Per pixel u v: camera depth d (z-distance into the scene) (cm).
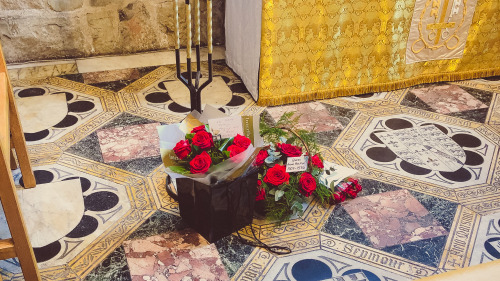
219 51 409
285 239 215
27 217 221
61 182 246
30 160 251
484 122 315
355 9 314
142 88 346
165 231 218
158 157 269
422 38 341
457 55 358
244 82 349
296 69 321
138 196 239
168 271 196
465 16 342
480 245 214
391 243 215
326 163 260
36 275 179
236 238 215
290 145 225
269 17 295
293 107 327
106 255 203
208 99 332
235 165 196
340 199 236
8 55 363
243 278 194
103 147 276
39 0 351
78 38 376
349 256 207
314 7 304
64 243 208
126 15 381
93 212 227
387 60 340
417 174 262
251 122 213
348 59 331
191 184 202
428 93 351
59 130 291
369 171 263
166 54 400
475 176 262
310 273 197
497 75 377
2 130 179
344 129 302
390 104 334
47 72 361
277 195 217
